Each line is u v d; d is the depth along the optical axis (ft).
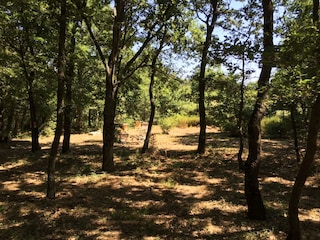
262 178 40.86
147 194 34.71
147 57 50.62
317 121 18.54
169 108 70.95
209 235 24.06
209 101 53.83
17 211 28.89
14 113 81.71
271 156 52.39
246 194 27.61
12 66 50.06
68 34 48.78
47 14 33.24
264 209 27.32
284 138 74.02
